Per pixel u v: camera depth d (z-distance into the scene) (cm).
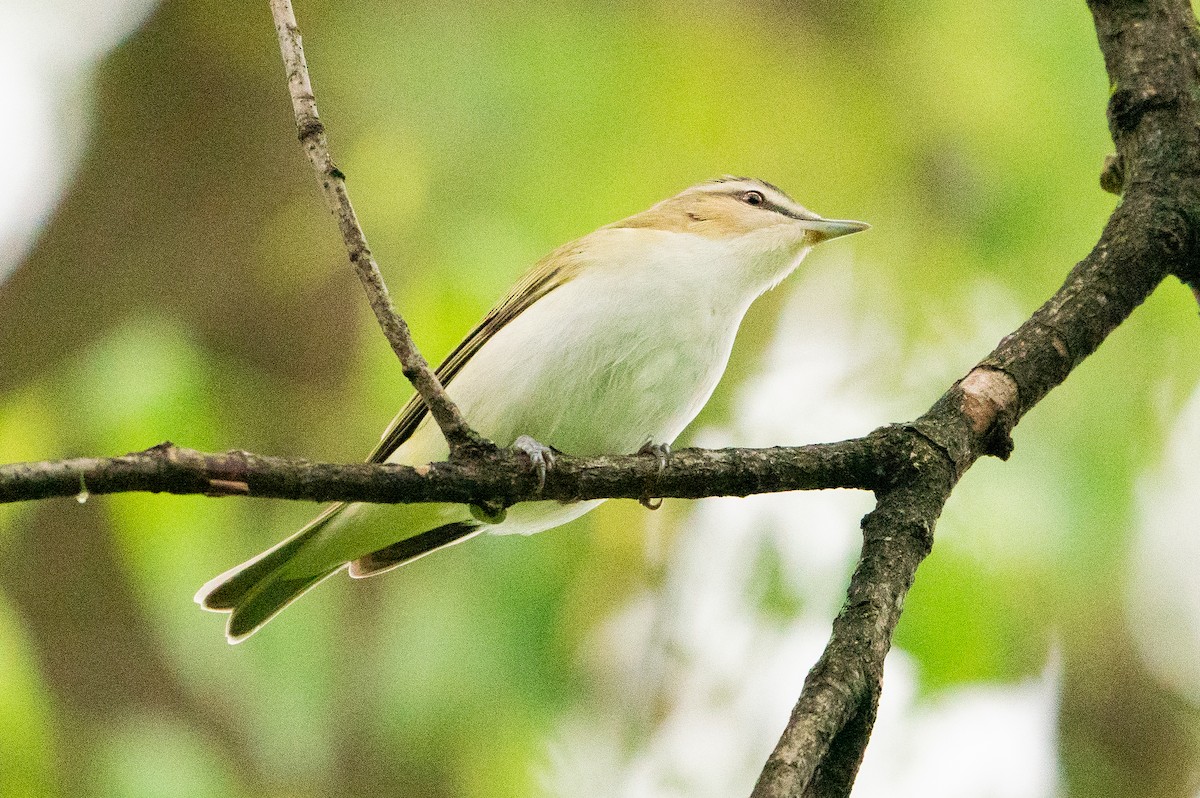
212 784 980
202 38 1243
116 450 950
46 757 880
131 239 1210
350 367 1172
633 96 1088
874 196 1153
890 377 1136
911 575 580
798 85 1135
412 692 1016
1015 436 1055
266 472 511
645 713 1156
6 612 891
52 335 1183
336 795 1102
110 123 1238
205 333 1177
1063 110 1080
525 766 1097
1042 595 1062
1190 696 1358
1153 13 731
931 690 1002
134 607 1128
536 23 1083
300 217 1163
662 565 1172
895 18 1141
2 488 461
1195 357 1069
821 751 483
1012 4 1103
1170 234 682
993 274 1127
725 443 1130
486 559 1056
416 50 1077
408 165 1066
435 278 1027
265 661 971
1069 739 1303
